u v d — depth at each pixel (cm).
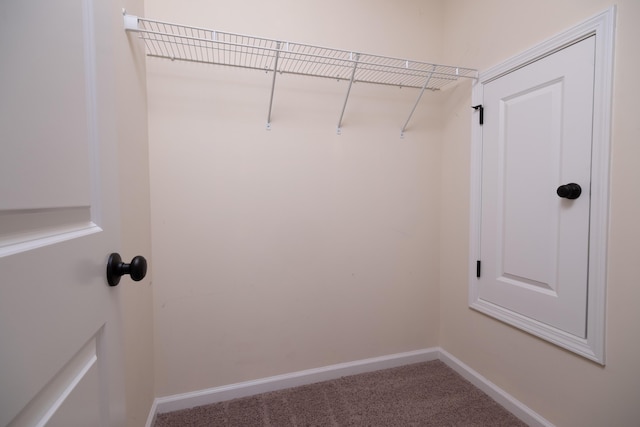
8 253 30
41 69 37
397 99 171
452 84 169
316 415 135
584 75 106
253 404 143
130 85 103
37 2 37
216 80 139
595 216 103
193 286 140
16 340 31
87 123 50
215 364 145
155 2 128
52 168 39
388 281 175
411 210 178
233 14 138
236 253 146
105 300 54
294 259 156
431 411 138
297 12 148
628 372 96
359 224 167
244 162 145
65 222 43
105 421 54
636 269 94
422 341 184
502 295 142
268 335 154
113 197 59
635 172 93
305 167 155
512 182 136
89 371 49
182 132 135
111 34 61
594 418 106
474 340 160
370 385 158
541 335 123
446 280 180
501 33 139
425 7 172
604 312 102
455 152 171
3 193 30
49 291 37
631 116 94
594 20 101
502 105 140
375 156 168
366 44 161
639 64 91
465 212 164
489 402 144
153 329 134
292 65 149
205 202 140
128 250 98
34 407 35
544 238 122
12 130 32
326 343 164
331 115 159
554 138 117
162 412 136
